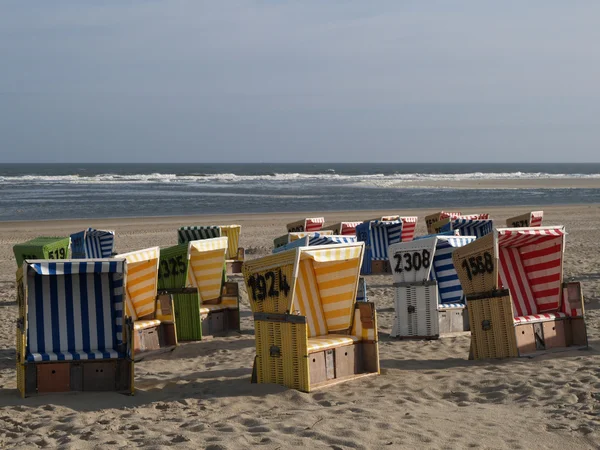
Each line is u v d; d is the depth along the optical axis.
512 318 8.23
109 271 7.19
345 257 7.44
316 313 7.82
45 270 6.91
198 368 8.50
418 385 7.16
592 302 12.57
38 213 40.41
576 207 44.62
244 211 42.59
